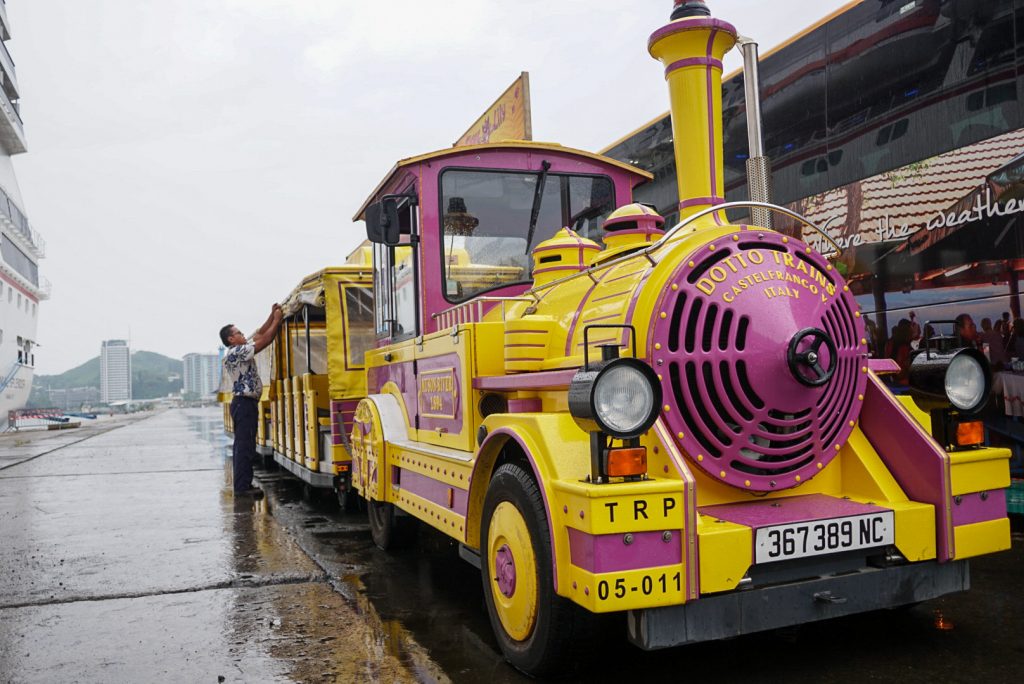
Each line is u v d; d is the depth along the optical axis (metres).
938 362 3.09
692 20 3.30
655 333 2.77
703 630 2.54
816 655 3.08
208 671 3.21
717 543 2.52
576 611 2.71
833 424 3.04
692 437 2.78
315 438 7.67
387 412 5.19
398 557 5.25
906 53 5.90
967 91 5.51
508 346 3.53
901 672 2.88
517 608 2.98
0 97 33.53
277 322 8.98
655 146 8.61
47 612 4.18
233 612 4.06
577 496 2.48
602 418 2.37
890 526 2.82
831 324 3.03
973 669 2.90
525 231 4.82
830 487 3.17
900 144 5.96
